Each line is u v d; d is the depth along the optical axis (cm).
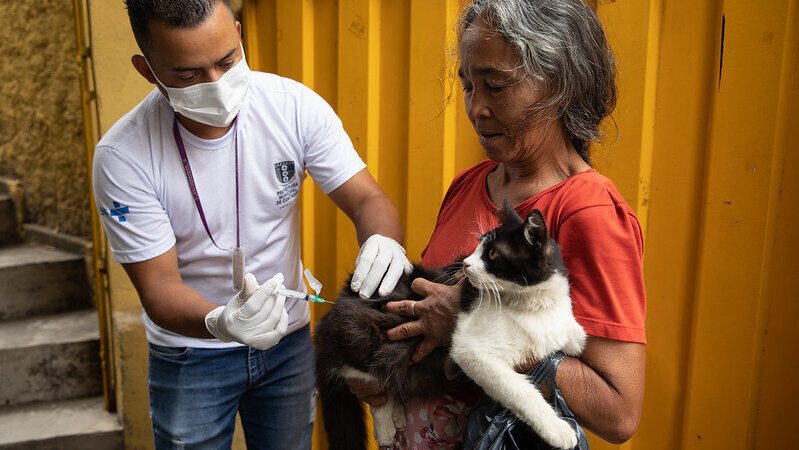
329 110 206
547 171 139
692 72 184
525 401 124
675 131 189
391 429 158
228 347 207
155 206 185
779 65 167
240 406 231
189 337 199
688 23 183
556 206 131
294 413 226
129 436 330
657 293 197
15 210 440
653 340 200
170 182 185
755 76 171
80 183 413
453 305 139
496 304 133
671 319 195
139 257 185
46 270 400
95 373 371
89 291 413
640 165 192
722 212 180
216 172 188
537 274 127
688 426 193
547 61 125
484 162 166
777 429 179
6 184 441
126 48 294
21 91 425
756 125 172
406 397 150
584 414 126
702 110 183
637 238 130
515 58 125
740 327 180
